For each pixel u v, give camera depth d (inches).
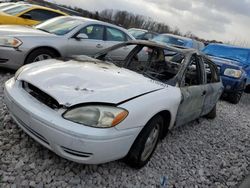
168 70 164.1
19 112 111.6
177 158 149.1
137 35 497.4
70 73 122.3
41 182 103.7
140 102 112.8
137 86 123.4
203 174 140.7
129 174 121.6
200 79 174.7
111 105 106.0
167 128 140.6
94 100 105.3
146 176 124.0
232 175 146.4
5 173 104.0
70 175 110.4
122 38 289.4
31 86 117.3
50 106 107.0
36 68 129.8
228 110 287.0
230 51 375.2
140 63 168.9
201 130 203.2
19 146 121.7
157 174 128.2
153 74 157.0
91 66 137.5
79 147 99.1
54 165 114.0
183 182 128.6
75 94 107.2
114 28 281.7
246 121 262.4
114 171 120.3
